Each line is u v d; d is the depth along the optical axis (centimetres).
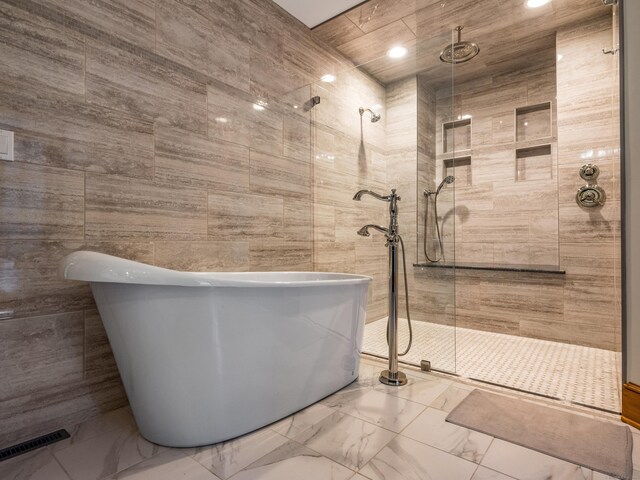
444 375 185
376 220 240
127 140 150
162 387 112
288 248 228
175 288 107
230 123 194
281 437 122
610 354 225
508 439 120
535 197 277
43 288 127
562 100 250
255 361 124
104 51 144
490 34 251
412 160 228
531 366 202
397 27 245
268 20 218
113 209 146
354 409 144
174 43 168
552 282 258
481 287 289
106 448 116
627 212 135
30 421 122
